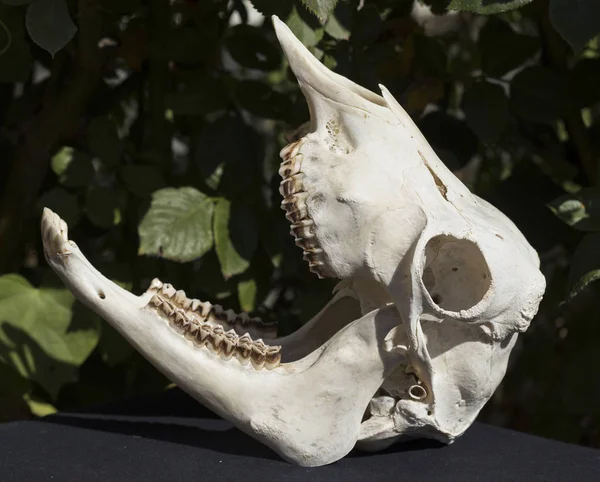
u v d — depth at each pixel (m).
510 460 1.05
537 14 1.42
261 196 1.40
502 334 1.01
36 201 1.51
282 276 1.47
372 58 1.29
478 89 1.33
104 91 1.50
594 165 1.44
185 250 1.26
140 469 0.98
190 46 1.37
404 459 1.05
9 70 1.31
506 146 1.43
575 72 1.38
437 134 1.40
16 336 1.30
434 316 0.99
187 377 1.01
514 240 1.03
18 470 0.96
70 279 1.00
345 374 1.00
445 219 0.98
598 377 1.44
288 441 1.00
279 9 1.15
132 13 1.36
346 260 1.01
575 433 1.53
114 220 1.35
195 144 1.47
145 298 1.04
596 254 1.20
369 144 1.01
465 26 1.63
